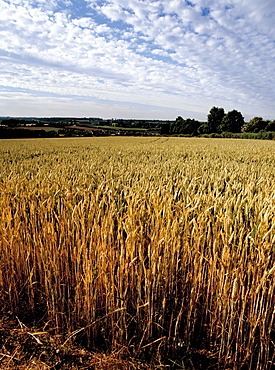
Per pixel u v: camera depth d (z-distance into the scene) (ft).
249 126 272.72
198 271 7.88
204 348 7.70
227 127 273.13
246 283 7.48
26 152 57.11
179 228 7.84
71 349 7.68
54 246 8.70
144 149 62.90
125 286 7.60
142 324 7.75
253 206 8.88
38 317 8.95
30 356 7.44
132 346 7.40
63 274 8.94
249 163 35.24
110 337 8.01
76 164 29.60
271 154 49.21
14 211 10.83
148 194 10.24
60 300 8.54
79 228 8.83
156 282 7.57
